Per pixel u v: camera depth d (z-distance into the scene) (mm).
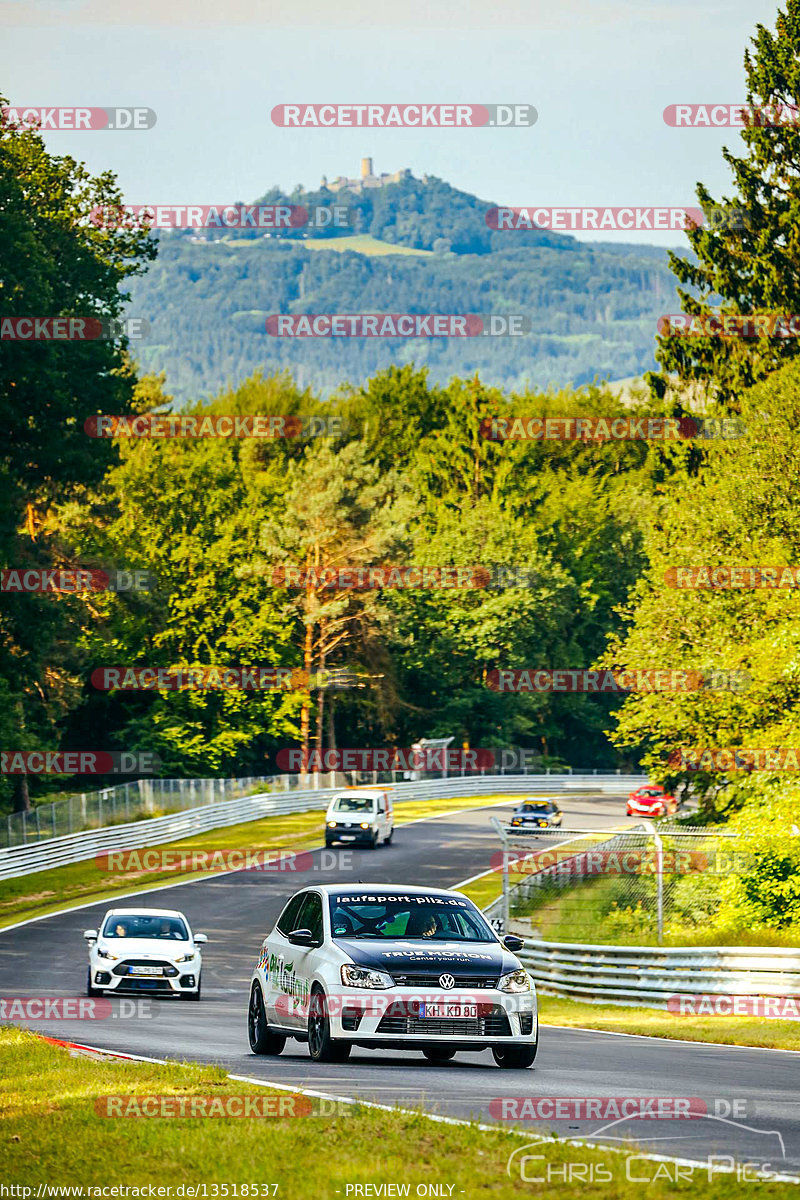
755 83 173625
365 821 176250
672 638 134875
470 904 48031
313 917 47188
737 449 139625
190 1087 35938
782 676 119062
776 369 167750
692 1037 61469
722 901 104000
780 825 100500
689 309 176250
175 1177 26859
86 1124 31641
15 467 158875
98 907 134000
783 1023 66188
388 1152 28406
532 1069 44531
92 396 159125
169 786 188500
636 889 113938
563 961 90188
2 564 156500
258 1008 49375
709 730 128000
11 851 147875
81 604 187625
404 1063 45438
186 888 147250
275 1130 30469
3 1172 27500
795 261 171125
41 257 149625
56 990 85562
